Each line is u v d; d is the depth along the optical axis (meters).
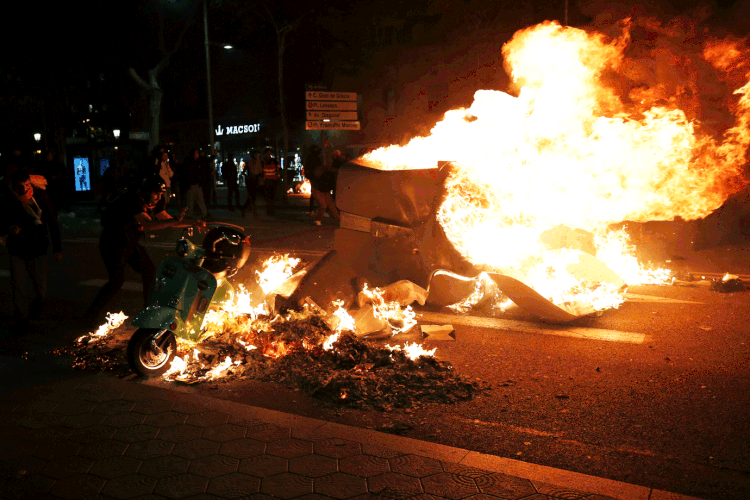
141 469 3.34
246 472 3.29
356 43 31.17
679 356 5.32
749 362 5.13
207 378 4.89
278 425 3.88
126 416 4.03
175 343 5.11
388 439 3.66
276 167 18.70
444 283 6.97
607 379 4.81
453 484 3.14
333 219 17.52
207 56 24.41
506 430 3.96
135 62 24.98
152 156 16.89
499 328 6.29
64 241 13.57
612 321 6.44
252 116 39.47
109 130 39.56
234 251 5.47
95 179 32.06
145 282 6.62
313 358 5.25
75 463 3.42
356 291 6.87
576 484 3.13
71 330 6.38
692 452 3.63
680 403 4.33
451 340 5.90
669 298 7.36
